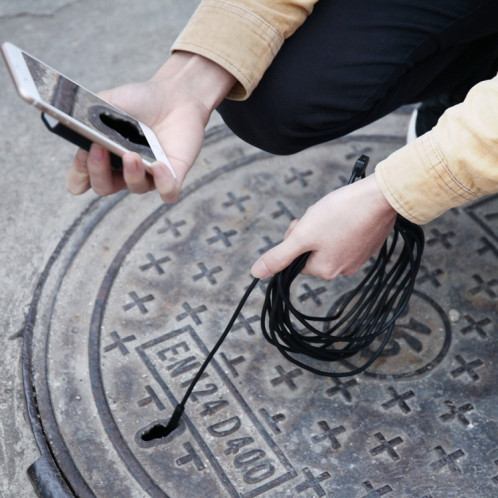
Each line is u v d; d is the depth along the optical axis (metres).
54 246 2.53
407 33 2.00
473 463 2.05
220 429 2.11
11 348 2.28
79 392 2.17
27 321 2.33
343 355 2.11
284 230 2.57
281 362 2.24
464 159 1.51
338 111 2.08
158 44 3.25
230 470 2.04
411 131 2.70
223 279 2.44
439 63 2.19
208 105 1.83
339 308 2.37
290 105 2.04
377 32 1.98
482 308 2.37
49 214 2.62
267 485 2.01
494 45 2.27
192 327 2.32
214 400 2.16
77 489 1.98
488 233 2.55
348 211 1.68
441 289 2.41
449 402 2.17
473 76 2.42
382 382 2.21
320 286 2.42
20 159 2.80
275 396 2.18
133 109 1.74
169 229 2.56
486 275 2.45
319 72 2.00
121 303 2.37
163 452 2.06
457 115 1.53
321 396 2.18
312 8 1.94
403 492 2.00
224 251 2.51
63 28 3.31
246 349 2.27
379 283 2.07
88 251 2.50
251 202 2.64
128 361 2.24
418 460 2.05
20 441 2.08
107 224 2.57
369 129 2.88
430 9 1.98
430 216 1.66
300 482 2.02
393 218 1.73
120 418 2.12
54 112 1.44
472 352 2.27
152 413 2.13
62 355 2.25
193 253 2.50
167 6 3.42
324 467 2.04
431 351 2.27
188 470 2.03
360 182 1.68
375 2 1.97
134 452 2.06
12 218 2.61
